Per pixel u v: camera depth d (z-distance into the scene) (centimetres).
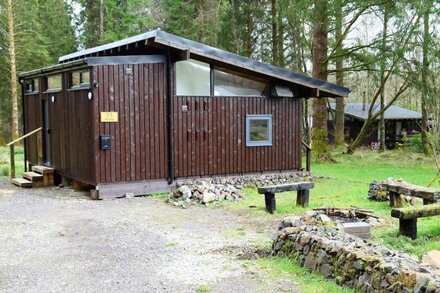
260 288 484
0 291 488
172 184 1128
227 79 1206
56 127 1252
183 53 1075
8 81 2669
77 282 513
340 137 2392
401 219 668
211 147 1183
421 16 1480
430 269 433
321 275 516
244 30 2478
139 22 2836
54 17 3066
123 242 681
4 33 2427
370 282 446
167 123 1122
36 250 643
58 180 1283
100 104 1033
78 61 1037
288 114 1305
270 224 788
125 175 1070
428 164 1780
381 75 1711
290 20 1950
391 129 3038
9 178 1420
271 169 1277
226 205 970
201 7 2603
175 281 511
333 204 954
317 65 1745
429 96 1401
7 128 2953
